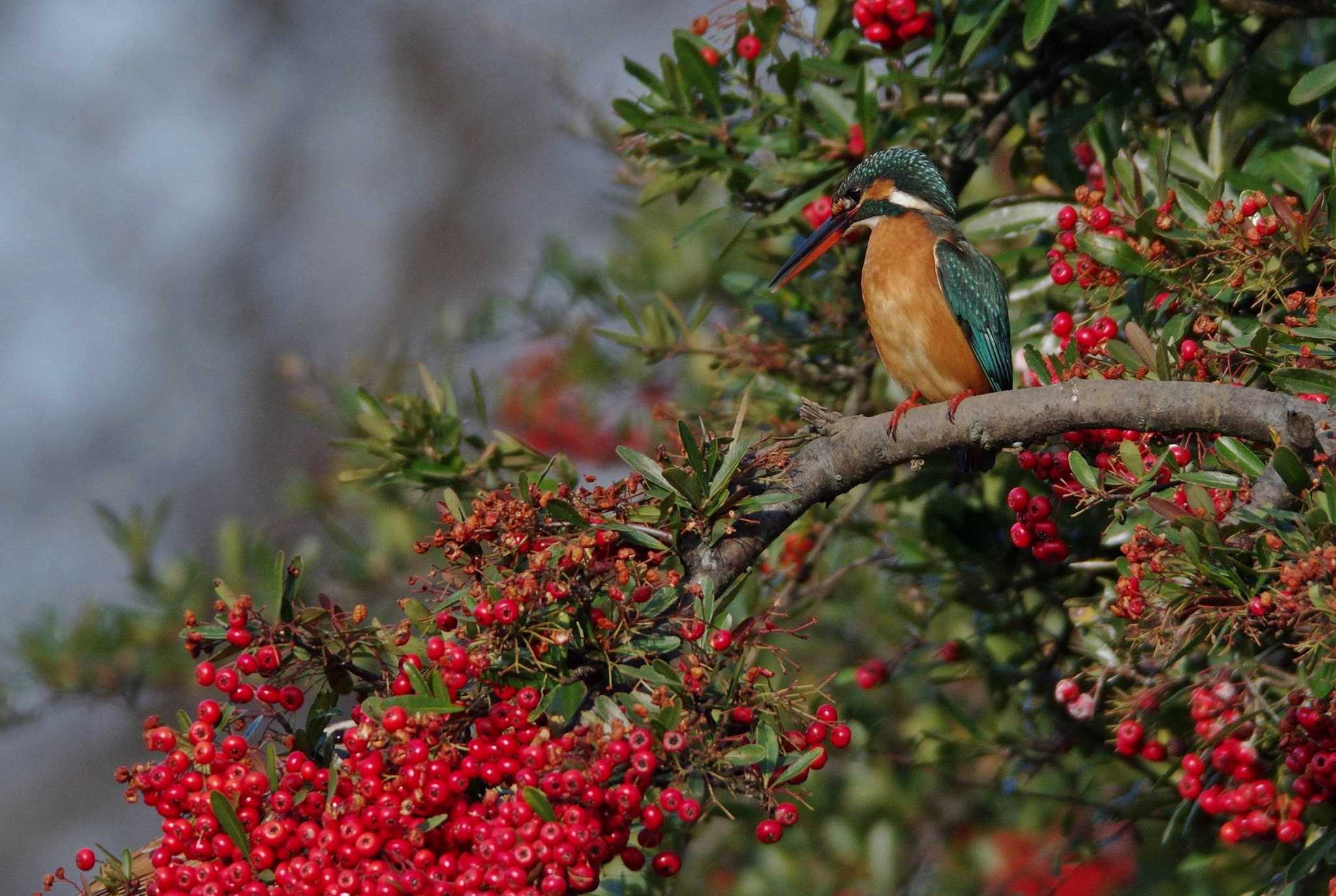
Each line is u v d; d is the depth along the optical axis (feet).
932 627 37.55
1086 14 32.12
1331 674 19.22
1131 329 23.22
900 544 34.09
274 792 20.12
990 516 33.27
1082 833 32.89
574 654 20.99
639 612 20.74
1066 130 31.86
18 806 80.38
